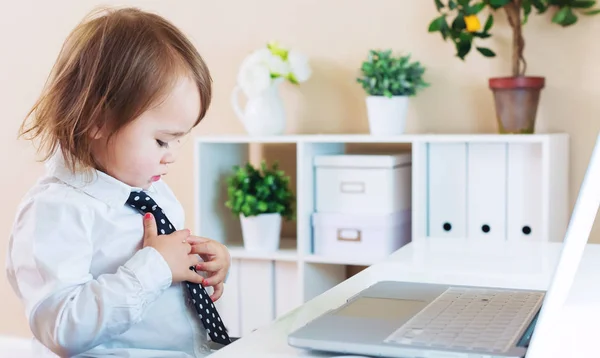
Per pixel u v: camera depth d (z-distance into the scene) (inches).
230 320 103.0
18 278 43.9
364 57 105.4
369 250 94.5
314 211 98.8
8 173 129.0
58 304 41.4
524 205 89.6
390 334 31.8
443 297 39.0
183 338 49.3
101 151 46.0
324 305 40.9
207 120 115.1
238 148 109.4
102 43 44.8
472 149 91.4
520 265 52.4
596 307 40.7
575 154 96.2
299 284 97.0
